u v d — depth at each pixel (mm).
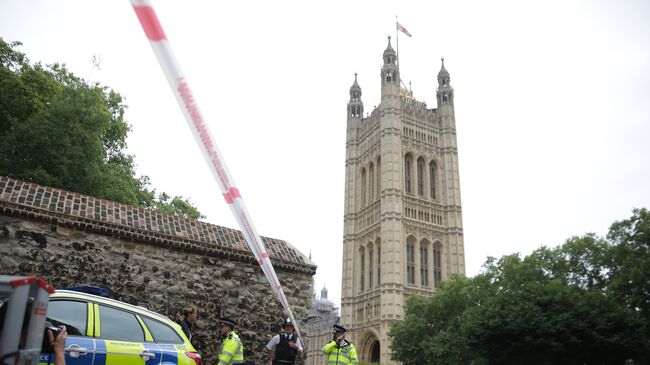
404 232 89875
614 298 33938
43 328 4465
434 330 54062
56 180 22375
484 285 48875
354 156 107812
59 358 4844
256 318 14023
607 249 39188
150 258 12945
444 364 49719
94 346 6914
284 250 15633
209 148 4414
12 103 23875
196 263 13602
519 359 34094
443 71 107062
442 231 94312
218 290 13695
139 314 7844
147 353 7434
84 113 25062
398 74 101250
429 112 103250
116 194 27219
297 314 14758
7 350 3801
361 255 97375
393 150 94062
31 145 22344
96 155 25484
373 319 86125
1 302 4922
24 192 11961
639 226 35344
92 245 12188
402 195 91750
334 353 10219
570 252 41500
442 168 99688
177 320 11969
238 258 14227
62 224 11844
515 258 45531
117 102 34969
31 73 26422
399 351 55719
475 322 37344
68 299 7090
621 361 32969
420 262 89562
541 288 36312
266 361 13797
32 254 11352
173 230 13703
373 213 95688
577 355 32562
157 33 3365
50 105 25828
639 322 31891
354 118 111312
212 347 13148
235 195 5160
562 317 32375
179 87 3670
